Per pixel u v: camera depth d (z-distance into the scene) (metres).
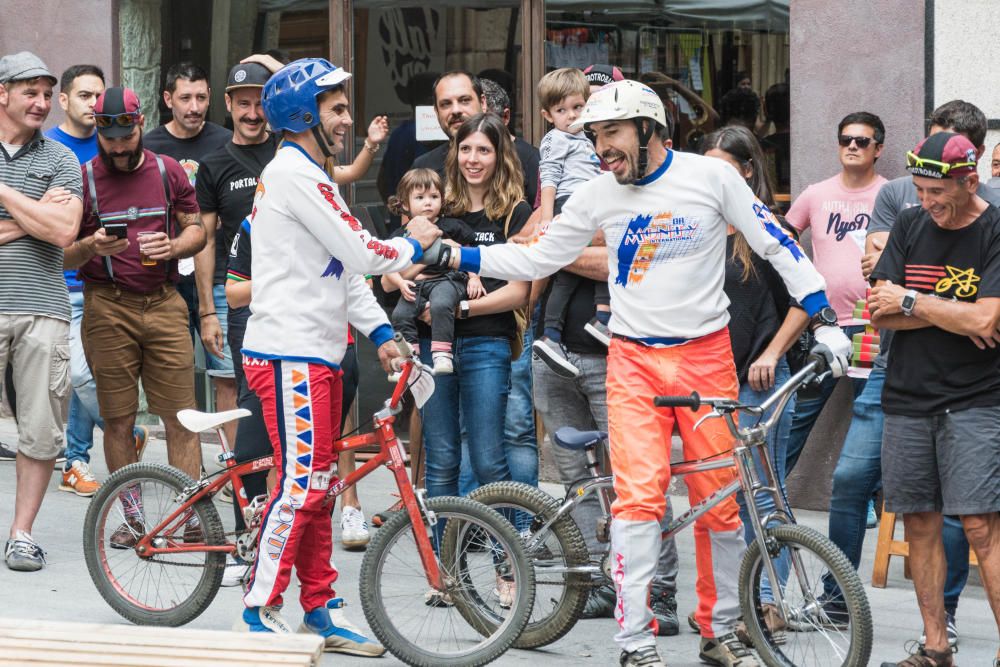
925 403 11.98
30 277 15.44
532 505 12.90
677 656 13.10
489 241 14.69
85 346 16.53
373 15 22.03
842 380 18.59
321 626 12.91
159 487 13.66
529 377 15.70
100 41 23.36
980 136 14.64
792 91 18.91
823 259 17.89
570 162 16.20
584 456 14.40
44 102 15.54
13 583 15.01
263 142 17.94
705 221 11.84
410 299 14.61
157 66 23.61
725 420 11.98
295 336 11.97
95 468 21.19
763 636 12.12
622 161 11.69
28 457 15.59
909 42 18.00
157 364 16.62
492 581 12.79
